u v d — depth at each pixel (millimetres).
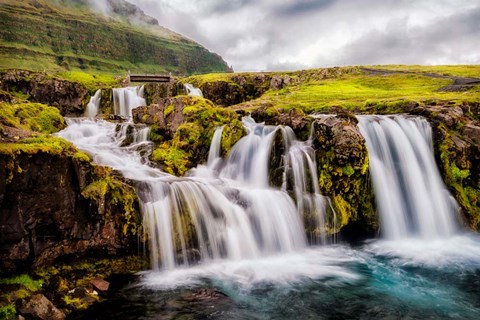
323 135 19766
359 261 16062
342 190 18984
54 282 11664
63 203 12172
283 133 21141
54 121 25391
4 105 23094
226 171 21469
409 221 20625
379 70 80500
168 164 20375
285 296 12484
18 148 11023
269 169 20453
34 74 60125
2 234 10648
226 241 15477
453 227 20484
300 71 82938
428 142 23203
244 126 24156
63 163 12211
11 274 11164
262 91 77500
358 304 12148
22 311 9688
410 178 21469
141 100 64750
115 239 13414
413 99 33000
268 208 16875
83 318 10508
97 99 61188
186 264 14672
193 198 15555
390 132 22500
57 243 12219
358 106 34719
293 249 16828
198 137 22469
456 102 27875
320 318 11180
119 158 20375
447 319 11305
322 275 14398
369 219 19375
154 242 14156
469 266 15656
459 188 21719
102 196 12898
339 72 80125
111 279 13133
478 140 22969
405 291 13180
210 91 75688
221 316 10945
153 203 14508
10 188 10758
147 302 11594
